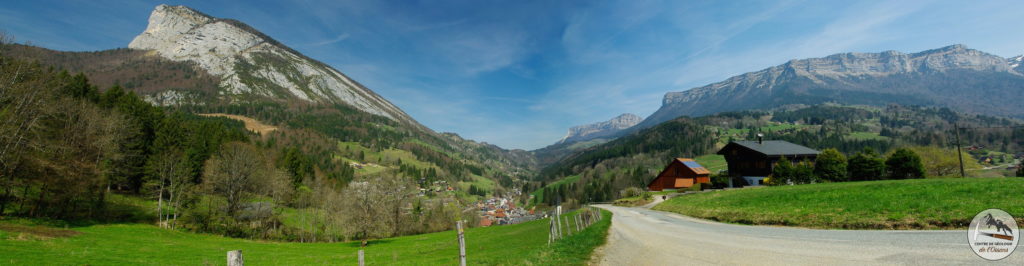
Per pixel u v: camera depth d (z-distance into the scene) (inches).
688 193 2485.2
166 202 2783.0
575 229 1215.6
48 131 1866.4
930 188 916.6
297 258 1427.2
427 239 2032.5
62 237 1369.3
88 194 2073.1
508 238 1408.7
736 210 1186.0
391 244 1913.1
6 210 1748.3
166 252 1381.6
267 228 2677.2
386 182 2293.3
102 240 1459.2
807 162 2468.0
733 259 526.0
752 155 2783.0
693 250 631.2
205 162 3243.1
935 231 612.1
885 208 804.0
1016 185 808.3
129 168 2691.9
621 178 6865.2
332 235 2652.6
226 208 2608.3
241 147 3221.0
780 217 949.2
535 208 7529.5
